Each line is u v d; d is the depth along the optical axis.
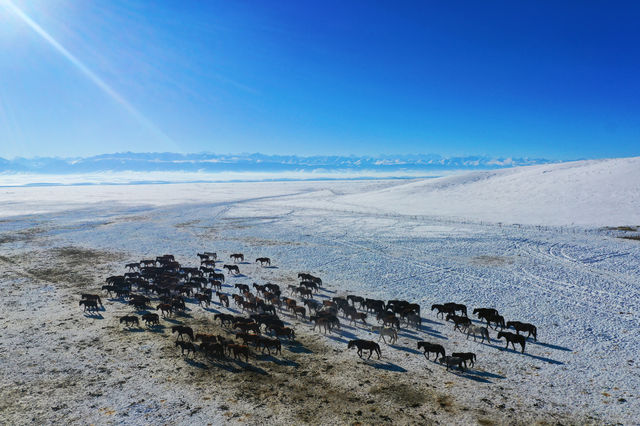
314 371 13.16
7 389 11.68
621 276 24.94
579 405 11.06
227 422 10.17
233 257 32.78
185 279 26.39
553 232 40.81
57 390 11.69
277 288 22.31
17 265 28.56
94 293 22.11
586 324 17.27
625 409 10.80
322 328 17.56
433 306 18.80
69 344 15.03
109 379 12.41
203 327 17.31
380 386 12.16
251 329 16.33
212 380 12.45
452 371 13.20
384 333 15.61
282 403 11.12
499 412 10.71
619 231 40.06
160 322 17.81
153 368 13.20
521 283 23.89
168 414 10.54
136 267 28.98
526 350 14.89
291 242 38.72
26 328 16.58
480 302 20.70
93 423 10.09
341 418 10.39
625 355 14.20
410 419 10.36
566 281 24.08
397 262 29.83
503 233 40.66
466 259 30.44
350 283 24.84
